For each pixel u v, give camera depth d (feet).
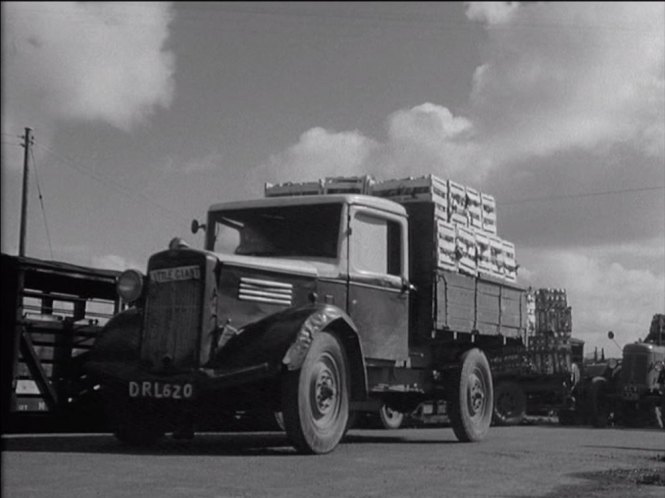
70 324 28.35
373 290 28.30
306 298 26.27
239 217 28.86
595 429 48.11
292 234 28.09
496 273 34.86
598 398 56.34
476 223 33.73
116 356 25.38
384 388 29.14
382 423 41.27
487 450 27.94
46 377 27.02
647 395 55.88
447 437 35.06
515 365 50.01
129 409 26.08
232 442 28.96
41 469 19.13
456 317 31.40
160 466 20.26
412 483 18.62
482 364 33.01
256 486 17.40
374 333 28.17
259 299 25.13
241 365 23.38
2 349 25.57
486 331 33.53
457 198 32.37
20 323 26.11
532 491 17.69
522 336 36.55
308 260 27.35
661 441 35.37
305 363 23.86
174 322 24.17
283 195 31.50
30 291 27.04
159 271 24.64
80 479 17.65
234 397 24.85
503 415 51.85
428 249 30.53
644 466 23.25
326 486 17.72
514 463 23.50
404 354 29.37
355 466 21.66
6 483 16.88
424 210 30.73
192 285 24.11
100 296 29.76
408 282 29.60
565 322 55.11
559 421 58.44
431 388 31.58
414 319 30.40
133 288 24.43
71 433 30.99
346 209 27.81
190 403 24.40
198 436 32.91
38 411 27.04
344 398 25.26
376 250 28.76
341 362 25.23
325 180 31.30
